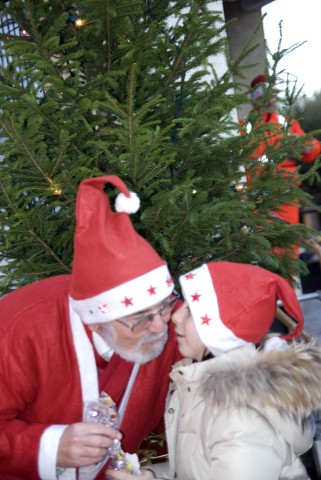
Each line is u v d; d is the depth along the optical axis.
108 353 1.75
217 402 1.46
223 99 2.24
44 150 1.98
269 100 2.57
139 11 2.16
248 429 1.44
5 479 1.72
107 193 2.22
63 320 1.71
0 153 2.04
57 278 1.89
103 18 2.14
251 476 1.40
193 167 2.40
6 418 1.68
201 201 2.08
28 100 1.92
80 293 1.58
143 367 1.80
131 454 1.86
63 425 1.66
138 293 1.54
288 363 1.48
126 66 2.25
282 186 2.41
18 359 1.63
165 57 2.34
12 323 1.66
